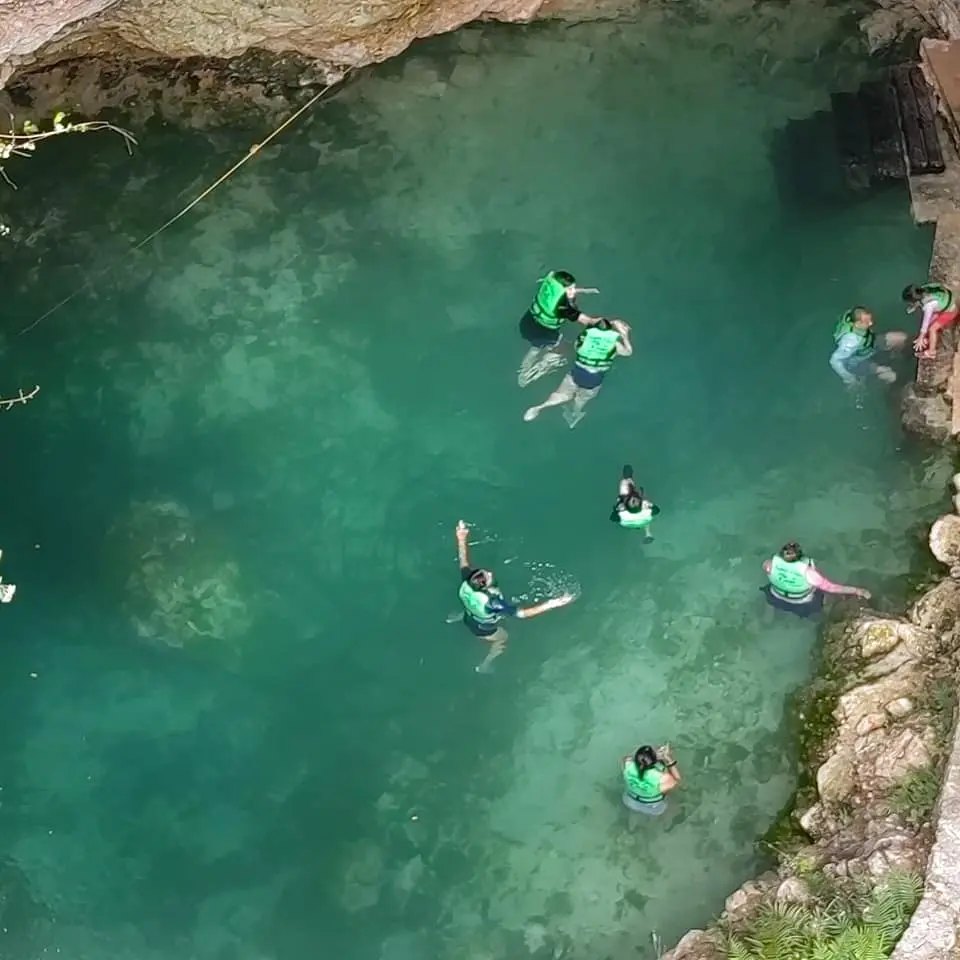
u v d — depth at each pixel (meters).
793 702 12.54
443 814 12.48
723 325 15.50
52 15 12.77
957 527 13.02
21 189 16.80
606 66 17.69
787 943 10.06
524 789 12.50
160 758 13.12
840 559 13.40
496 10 17.77
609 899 11.71
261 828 12.62
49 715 13.42
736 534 13.85
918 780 10.84
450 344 15.66
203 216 16.66
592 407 14.98
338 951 11.80
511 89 17.55
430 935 11.80
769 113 17.11
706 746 12.44
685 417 14.85
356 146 17.16
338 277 16.17
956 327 14.41
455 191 16.77
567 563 13.88
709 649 13.05
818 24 17.73
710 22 17.81
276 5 16.47
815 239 15.97
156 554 14.16
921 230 15.75
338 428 15.13
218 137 17.23
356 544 14.33
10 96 17.09
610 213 16.50
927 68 16.73
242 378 15.53
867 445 14.20
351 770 12.88
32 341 15.84
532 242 16.34
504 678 13.20
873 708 11.81
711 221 16.31
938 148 16.11
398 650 13.59
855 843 10.78
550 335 14.73
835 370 14.37
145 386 15.52
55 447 15.16
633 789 11.79
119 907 12.24
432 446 14.92
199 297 16.08
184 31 16.86
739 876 11.62
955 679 11.58
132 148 17.14
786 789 12.05
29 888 12.37
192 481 14.83
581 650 13.25
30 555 14.35
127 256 16.36
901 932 9.63
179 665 13.67
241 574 14.14
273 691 13.45
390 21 17.17
